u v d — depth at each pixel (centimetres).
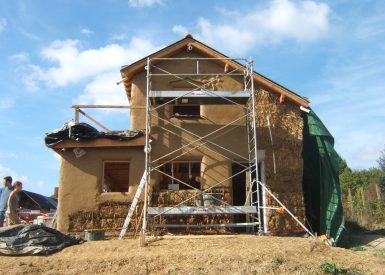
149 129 1351
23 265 923
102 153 1389
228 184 1390
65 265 928
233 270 883
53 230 1066
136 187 1366
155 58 1444
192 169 1502
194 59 1471
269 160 1427
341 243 1411
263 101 1470
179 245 1063
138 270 898
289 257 961
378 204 2152
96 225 1338
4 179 1170
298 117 1479
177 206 1302
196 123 1431
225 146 1423
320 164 1491
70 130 1366
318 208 1570
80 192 1361
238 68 1476
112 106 1445
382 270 907
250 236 1181
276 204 1394
